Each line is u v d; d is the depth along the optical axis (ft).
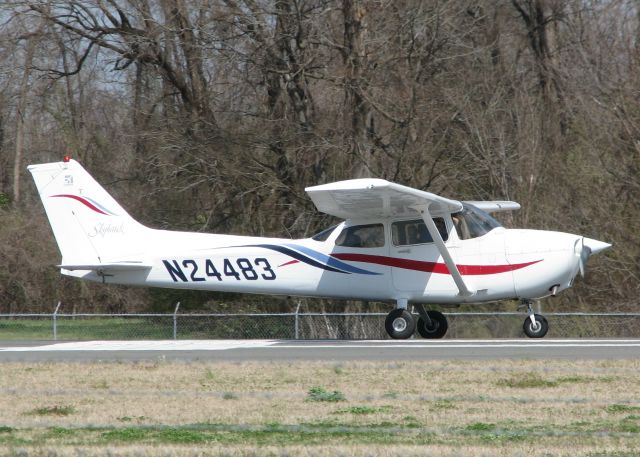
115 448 86.38
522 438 89.25
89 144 345.51
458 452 82.74
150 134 289.53
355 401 111.96
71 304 325.42
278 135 283.38
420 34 284.20
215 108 298.35
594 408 104.78
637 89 279.69
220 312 302.86
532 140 288.10
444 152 282.56
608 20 323.98
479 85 301.43
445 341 185.68
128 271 205.67
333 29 287.28
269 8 281.33
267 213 289.94
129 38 296.10
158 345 187.93
